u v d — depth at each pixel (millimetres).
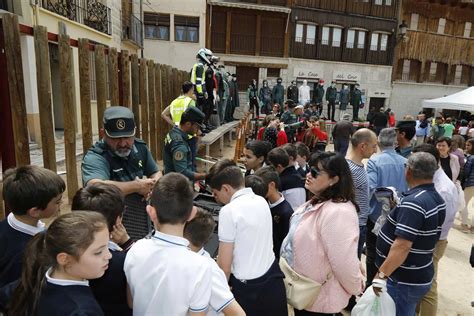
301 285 1997
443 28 24234
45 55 3512
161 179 1470
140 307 1356
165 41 18547
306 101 18703
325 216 1938
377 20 22500
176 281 1323
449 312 3617
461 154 5891
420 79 24344
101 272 1254
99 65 4355
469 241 5551
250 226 1920
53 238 1186
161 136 7039
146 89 6070
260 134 8430
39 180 1601
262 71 21188
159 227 1434
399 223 2191
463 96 14727
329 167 1969
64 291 1195
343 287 1979
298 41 21469
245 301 1890
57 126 10516
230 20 20203
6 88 3229
